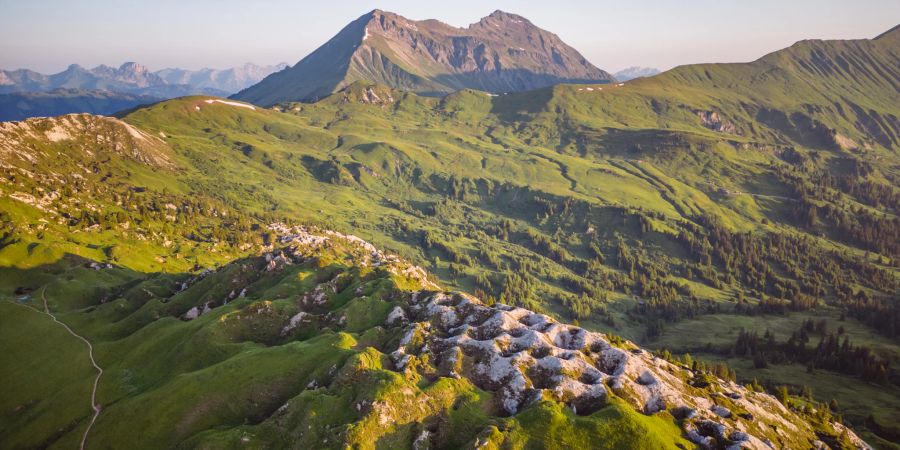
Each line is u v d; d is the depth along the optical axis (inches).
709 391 5447.8
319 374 4877.0
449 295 6525.6
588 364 5064.0
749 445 4222.4
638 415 4325.8
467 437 4207.7
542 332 5610.2
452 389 4596.5
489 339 5418.3
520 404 4571.9
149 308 7588.6
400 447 4099.4
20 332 7003.0
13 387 5812.0
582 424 4202.8
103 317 7608.3
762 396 5940.0
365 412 4244.6
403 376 4633.4
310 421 4195.4
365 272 7696.9
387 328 5999.0
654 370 5378.9
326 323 6279.5
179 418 4618.6
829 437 5590.6
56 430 4938.5
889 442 6860.2
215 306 7573.8
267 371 5044.3
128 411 4827.8
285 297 7037.4
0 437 5039.4
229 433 4210.1
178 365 5669.3
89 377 5807.1
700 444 4284.0
